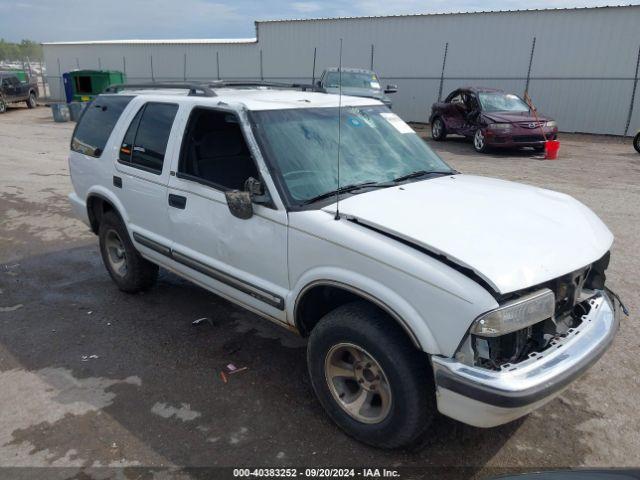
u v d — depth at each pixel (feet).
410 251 8.49
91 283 17.43
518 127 43.47
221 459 9.42
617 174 34.94
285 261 10.23
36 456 9.49
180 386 11.60
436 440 9.88
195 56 98.32
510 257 8.28
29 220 24.85
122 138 14.70
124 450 9.63
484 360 8.09
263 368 12.34
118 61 107.55
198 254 12.42
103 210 16.34
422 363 8.65
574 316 9.78
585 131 64.69
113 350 13.14
